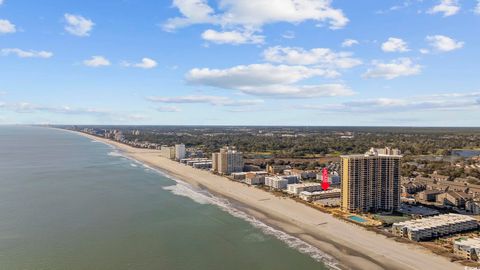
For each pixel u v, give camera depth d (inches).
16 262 5054.1
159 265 5059.1
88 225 6727.4
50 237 6048.2
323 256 5398.6
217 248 5708.7
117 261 5157.5
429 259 5255.9
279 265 5098.4
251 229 6638.8
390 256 5378.9
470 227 6530.5
